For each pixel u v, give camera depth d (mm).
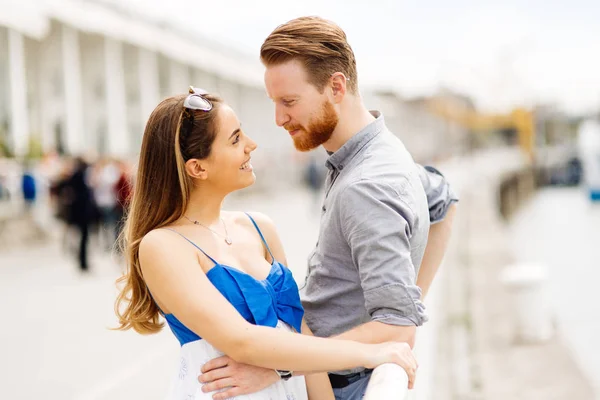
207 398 2271
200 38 27109
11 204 16469
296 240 16703
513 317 10078
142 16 21922
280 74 2510
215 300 2230
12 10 13492
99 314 9305
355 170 2482
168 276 2252
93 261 14055
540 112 95188
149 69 24328
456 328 9414
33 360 7250
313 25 2512
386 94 51281
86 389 6340
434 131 72750
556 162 78312
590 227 37094
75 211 12766
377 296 2346
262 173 32500
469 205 25469
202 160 2352
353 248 2420
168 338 8141
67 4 16516
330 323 2586
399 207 2393
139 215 2404
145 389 6332
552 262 24172
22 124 17953
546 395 7516
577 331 12477
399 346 2295
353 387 2662
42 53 21125
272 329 2232
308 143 2600
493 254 15203
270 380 2291
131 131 24500
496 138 109062
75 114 20203
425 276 2959
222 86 31812
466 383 7414
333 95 2516
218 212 2461
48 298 10414
